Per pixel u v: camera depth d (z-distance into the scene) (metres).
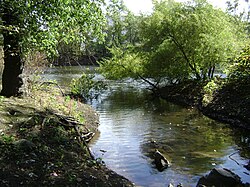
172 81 29.50
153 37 25.52
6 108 11.16
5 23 11.66
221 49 22.33
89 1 12.09
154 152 10.90
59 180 6.68
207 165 9.65
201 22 23.28
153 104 21.28
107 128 14.38
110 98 24.03
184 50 24.56
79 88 23.33
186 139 12.52
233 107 15.83
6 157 7.10
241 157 10.32
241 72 18.17
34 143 8.33
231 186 7.87
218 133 13.34
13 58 13.48
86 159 8.56
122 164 9.77
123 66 27.12
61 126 10.65
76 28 13.51
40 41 12.16
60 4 11.30
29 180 6.41
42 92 17.34
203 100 18.95
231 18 26.89
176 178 8.69
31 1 11.02
